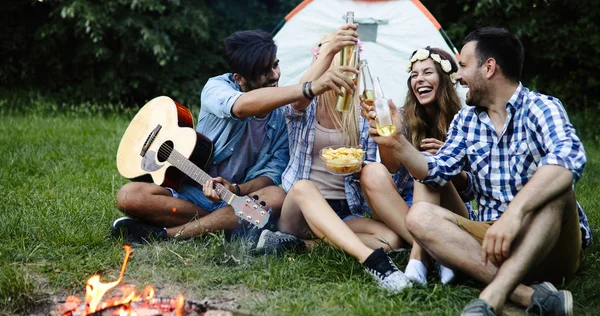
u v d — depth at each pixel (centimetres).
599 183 609
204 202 403
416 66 385
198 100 1036
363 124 387
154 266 352
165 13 1014
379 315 295
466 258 303
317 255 360
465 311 277
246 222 392
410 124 390
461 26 1023
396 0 671
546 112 309
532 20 980
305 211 354
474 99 328
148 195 388
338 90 343
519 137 319
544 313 292
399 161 345
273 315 297
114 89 1009
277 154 413
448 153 332
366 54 677
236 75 388
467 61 325
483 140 329
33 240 388
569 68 1046
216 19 1054
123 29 961
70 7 934
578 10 990
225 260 360
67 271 347
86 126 812
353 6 677
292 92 351
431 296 313
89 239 384
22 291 316
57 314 295
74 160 604
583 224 342
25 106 995
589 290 331
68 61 1039
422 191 337
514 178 322
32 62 1041
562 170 285
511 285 285
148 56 1026
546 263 322
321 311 302
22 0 1025
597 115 994
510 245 284
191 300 316
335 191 391
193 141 391
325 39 382
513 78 322
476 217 383
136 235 389
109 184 520
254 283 333
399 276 322
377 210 365
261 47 381
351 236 342
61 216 422
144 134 409
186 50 1041
